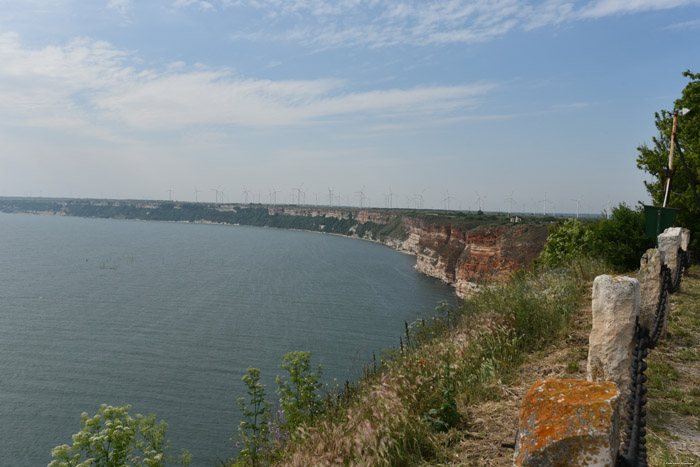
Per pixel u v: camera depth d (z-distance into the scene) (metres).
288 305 67.88
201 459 26.73
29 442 30.45
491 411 5.64
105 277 97.06
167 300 72.69
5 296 75.69
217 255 141.25
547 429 2.39
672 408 5.63
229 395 36.00
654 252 7.91
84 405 35.06
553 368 6.84
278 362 42.56
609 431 2.26
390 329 52.81
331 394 9.52
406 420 5.14
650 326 7.88
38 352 46.84
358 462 4.59
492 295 9.73
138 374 40.66
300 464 5.31
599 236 15.58
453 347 7.41
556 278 11.65
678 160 17.36
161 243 181.12
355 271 107.56
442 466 4.50
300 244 187.12
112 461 7.77
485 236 76.12
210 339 50.41
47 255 136.75
